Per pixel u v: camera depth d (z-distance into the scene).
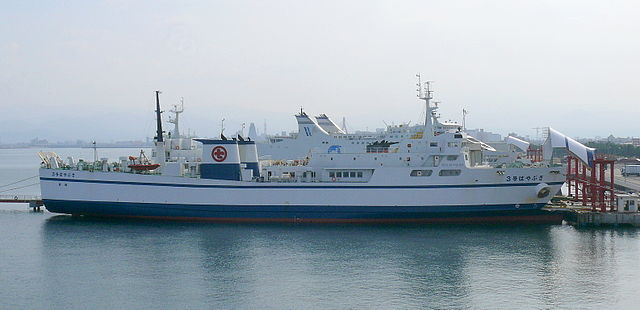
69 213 75.12
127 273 49.88
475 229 66.75
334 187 69.12
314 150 72.94
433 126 81.69
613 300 42.97
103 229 67.81
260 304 42.47
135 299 43.56
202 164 71.56
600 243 59.91
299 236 63.19
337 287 46.06
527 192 68.19
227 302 42.91
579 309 41.28
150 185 71.50
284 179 71.19
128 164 75.94
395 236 63.06
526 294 44.34
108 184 72.50
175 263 52.84
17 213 81.56
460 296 43.97
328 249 57.50
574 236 63.25
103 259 54.31
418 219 69.19
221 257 54.75
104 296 44.22
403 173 68.38
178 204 71.19
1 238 63.28
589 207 73.44
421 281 47.47
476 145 76.50
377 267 51.28
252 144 73.62
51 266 52.09
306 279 48.03
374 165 70.75
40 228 68.88
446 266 51.59
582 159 71.31
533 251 56.69
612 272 49.62
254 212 70.56
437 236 63.12
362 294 44.44
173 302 42.94
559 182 68.81
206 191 70.75
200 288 45.94
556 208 73.00
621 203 69.94
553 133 73.19
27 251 57.47
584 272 49.66
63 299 43.62
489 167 69.94
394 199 68.62
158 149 76.31
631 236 63.19
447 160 69.69
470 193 68.00
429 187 68.06
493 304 42.31
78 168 74.75
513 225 69.12
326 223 69.81
